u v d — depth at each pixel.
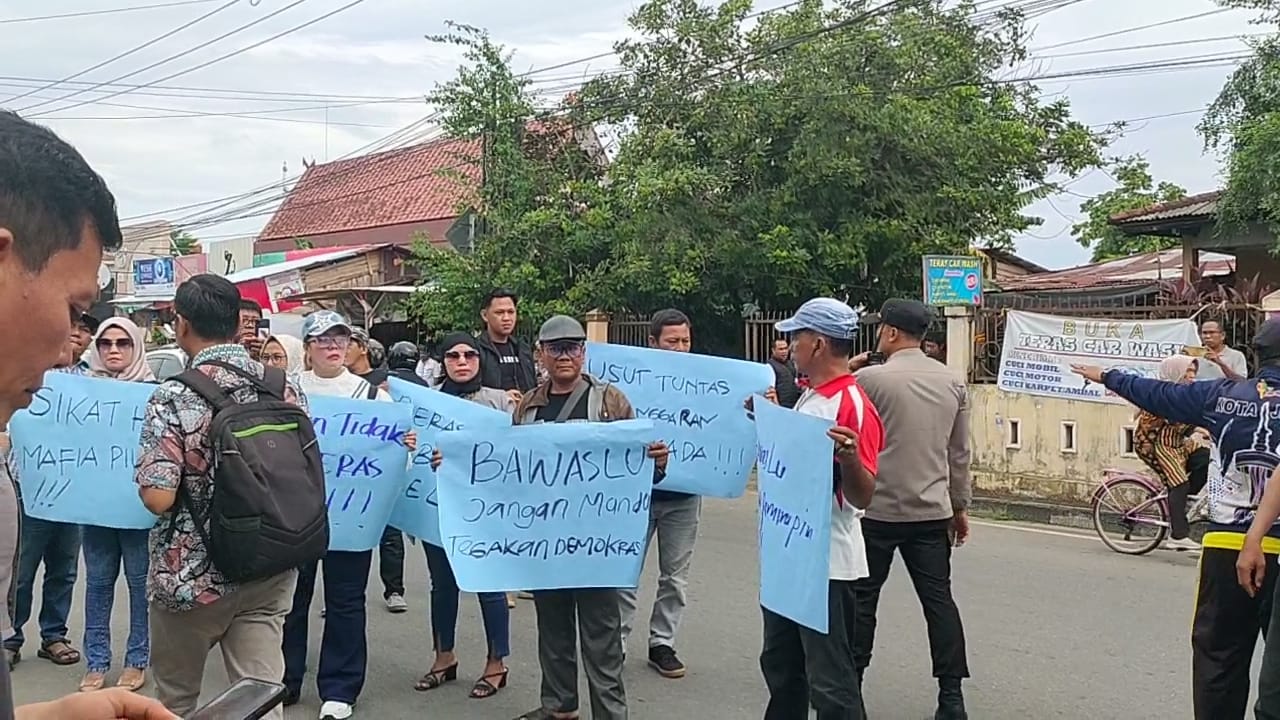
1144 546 9.07
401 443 5.14
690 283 14.48
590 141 17.72
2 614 1.76
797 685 4.29
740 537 9.38
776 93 15.00
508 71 17.09
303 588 5.39
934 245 14.81
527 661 6.18
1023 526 10.54
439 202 29.47
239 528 3.55
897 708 5.30
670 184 14.58
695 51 16.09
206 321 3.77
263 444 3.62
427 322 17.30
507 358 6.80
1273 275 15.70
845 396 3.99
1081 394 11.09
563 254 15.98
